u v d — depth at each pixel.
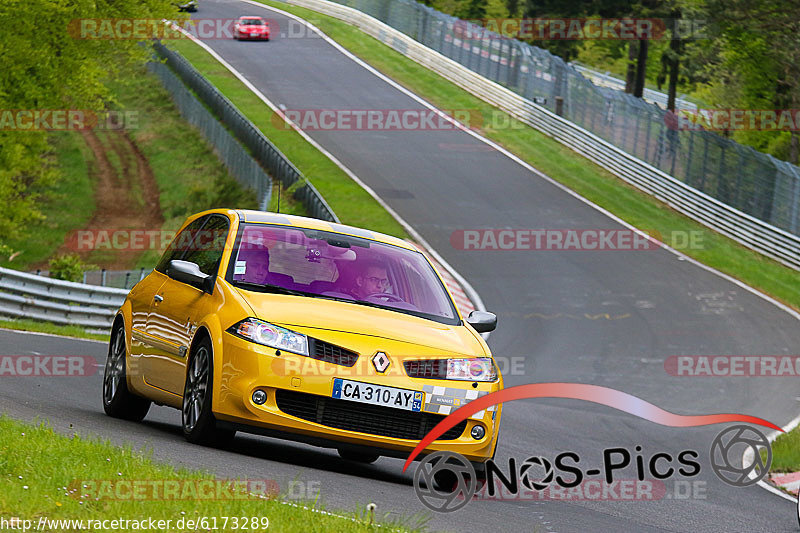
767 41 173.50
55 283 73.94
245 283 27.06
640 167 143.50
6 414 26.38
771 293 105.50
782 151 193.00
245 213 29.84
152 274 32.25
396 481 26.81
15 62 112.19
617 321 91.75
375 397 24.95
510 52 190.25
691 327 91.69
